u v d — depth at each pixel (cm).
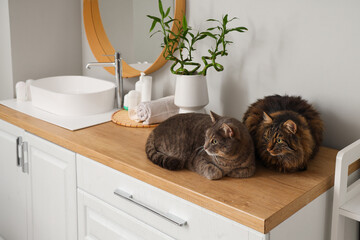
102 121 195
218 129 128
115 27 226
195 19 192
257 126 147
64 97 199
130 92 205
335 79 157
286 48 166
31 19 233
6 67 237
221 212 119
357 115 154
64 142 171
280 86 171
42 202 197
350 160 135
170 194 134
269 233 114
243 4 174
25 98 228
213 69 190
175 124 147
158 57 202
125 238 156
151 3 204
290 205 119
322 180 134
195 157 139
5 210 231
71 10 250
